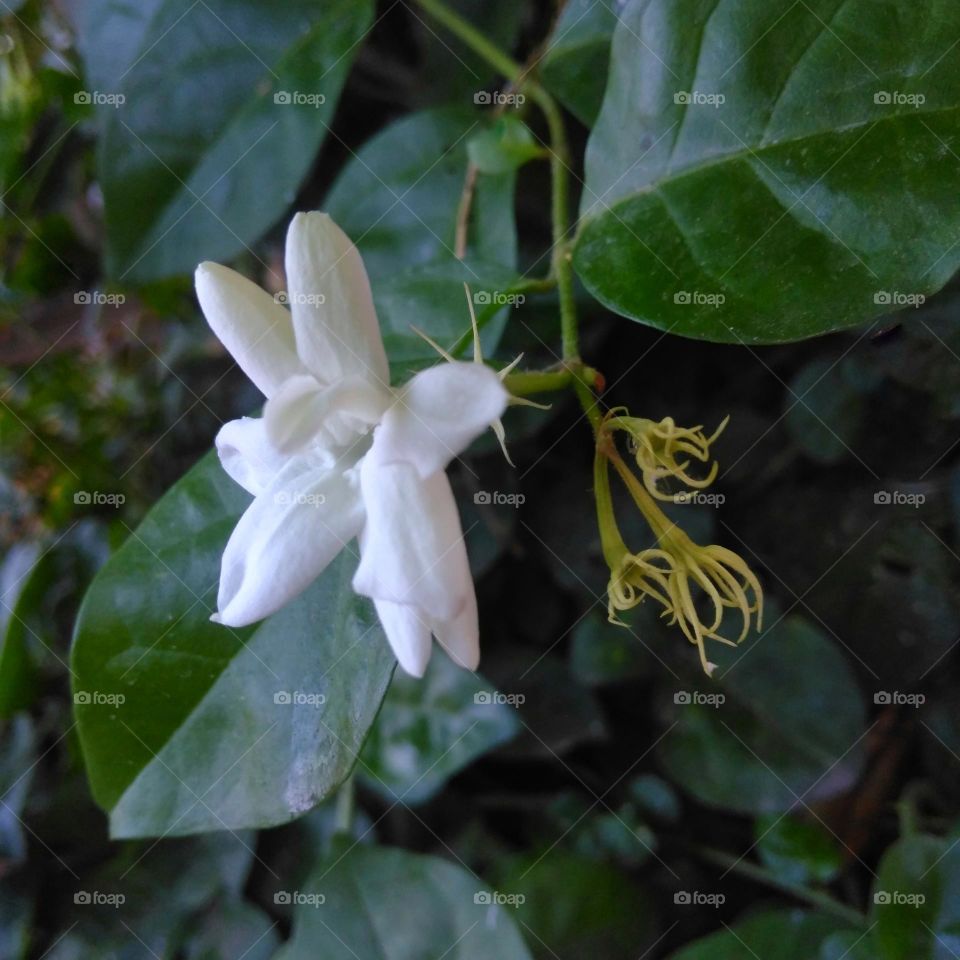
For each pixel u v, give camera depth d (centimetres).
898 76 8
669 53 8
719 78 8
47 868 14
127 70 11
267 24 11
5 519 15
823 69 8
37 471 15
